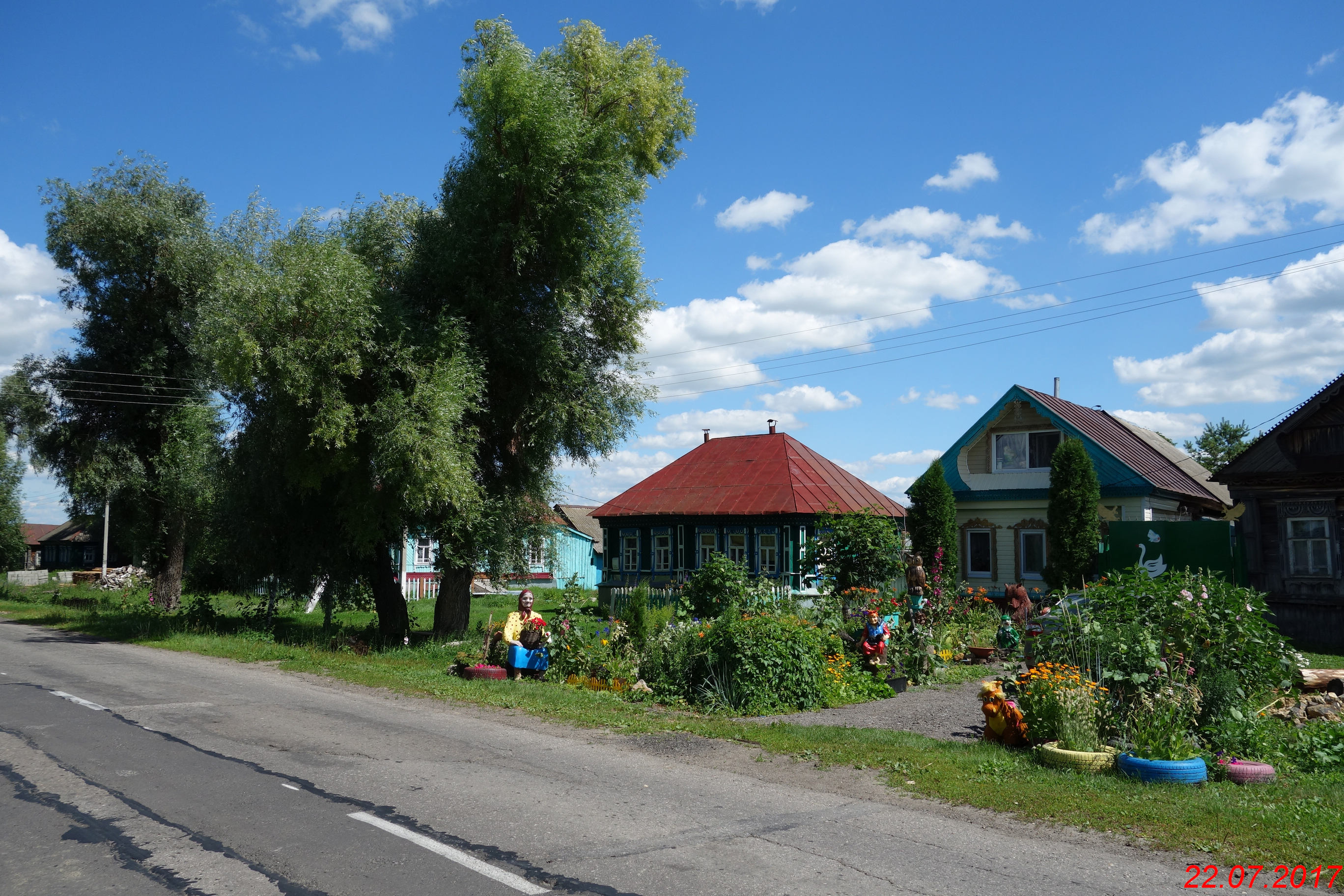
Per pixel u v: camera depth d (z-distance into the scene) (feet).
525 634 44.55
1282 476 64.75
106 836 18.81
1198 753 25.63
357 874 16.69
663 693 38.32
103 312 100.68
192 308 98.89
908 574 49.96
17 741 27.94
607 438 66.69
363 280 54.85
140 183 101.30
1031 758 26.58
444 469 52.80
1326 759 26.43
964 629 60.44
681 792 23.07
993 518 88.94
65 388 97.60
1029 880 16.78
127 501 105.19
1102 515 81.30
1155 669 27.50
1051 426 86.48
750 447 108.17
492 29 64.08
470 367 56.75
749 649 36.42
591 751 28.19
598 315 66.69
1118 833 19.70
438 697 38.60
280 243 56.08
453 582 64.08
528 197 59.57
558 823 20.03
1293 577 64.39
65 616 84.69
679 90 86.94
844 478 103.81
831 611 47.01
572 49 72.54
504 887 16.07
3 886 15.99
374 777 24.07
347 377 55.67
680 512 98.68
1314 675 36.63
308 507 64.49
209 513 76.95
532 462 65.67
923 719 34.78
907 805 22.03
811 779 24.75
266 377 53.52
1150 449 99.71
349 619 91.40
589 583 166.91
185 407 100.07
